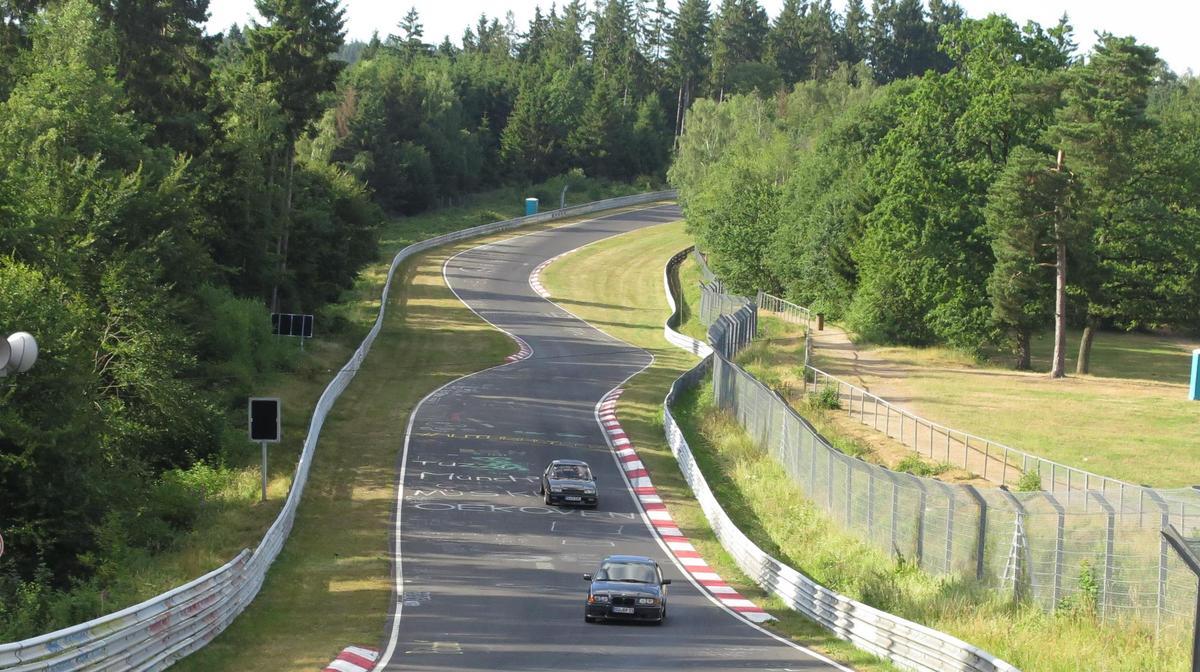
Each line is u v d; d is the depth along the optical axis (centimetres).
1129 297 7006
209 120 6869
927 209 7688
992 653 2278
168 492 3800
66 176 4622
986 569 2934
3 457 2927
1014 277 6944
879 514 3528
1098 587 2558
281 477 4484
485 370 7319
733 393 5769
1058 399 6109
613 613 2794
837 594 2766
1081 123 6538
